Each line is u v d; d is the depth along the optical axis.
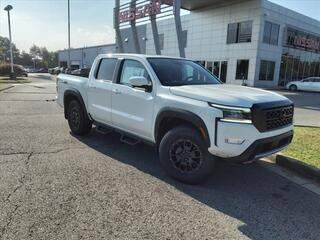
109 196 4.03
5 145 6.18
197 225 3.43
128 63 5.70
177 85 5.02
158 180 4.68
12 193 3.97
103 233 3.16
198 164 4.44
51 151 5.90
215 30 34.62
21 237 3.02
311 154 5.94
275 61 33.09
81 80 6.86
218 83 5.73
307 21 36.41
